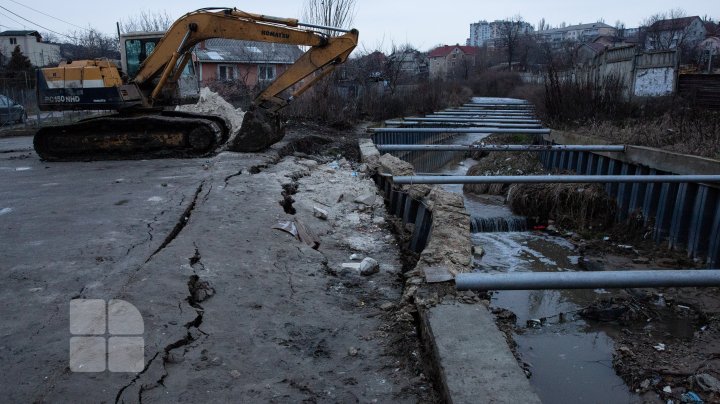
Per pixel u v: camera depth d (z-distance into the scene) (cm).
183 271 539
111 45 5297
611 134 1546
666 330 742
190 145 1291
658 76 2253
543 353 668
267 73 3744
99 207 793
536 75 6000
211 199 828
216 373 384
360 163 1362
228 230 679
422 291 505
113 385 356
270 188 911
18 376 362
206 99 1916
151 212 758
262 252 616
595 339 711
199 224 700
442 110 3145
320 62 1278
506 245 1170
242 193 870
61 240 638
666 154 1154
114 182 985
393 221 895
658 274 518
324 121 2092
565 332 732
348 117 2252
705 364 630
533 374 613
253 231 679
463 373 364
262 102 1308
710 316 775
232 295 507
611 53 2612
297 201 877
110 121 1274
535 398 338
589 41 8494
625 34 10675
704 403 553
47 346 400
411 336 449
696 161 1056
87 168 1174
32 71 3388
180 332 428
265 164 1145
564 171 1638
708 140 1209
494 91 5712
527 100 3791
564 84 2191
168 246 612
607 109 1938
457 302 478
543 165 1884
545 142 1895
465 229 710
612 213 1288
